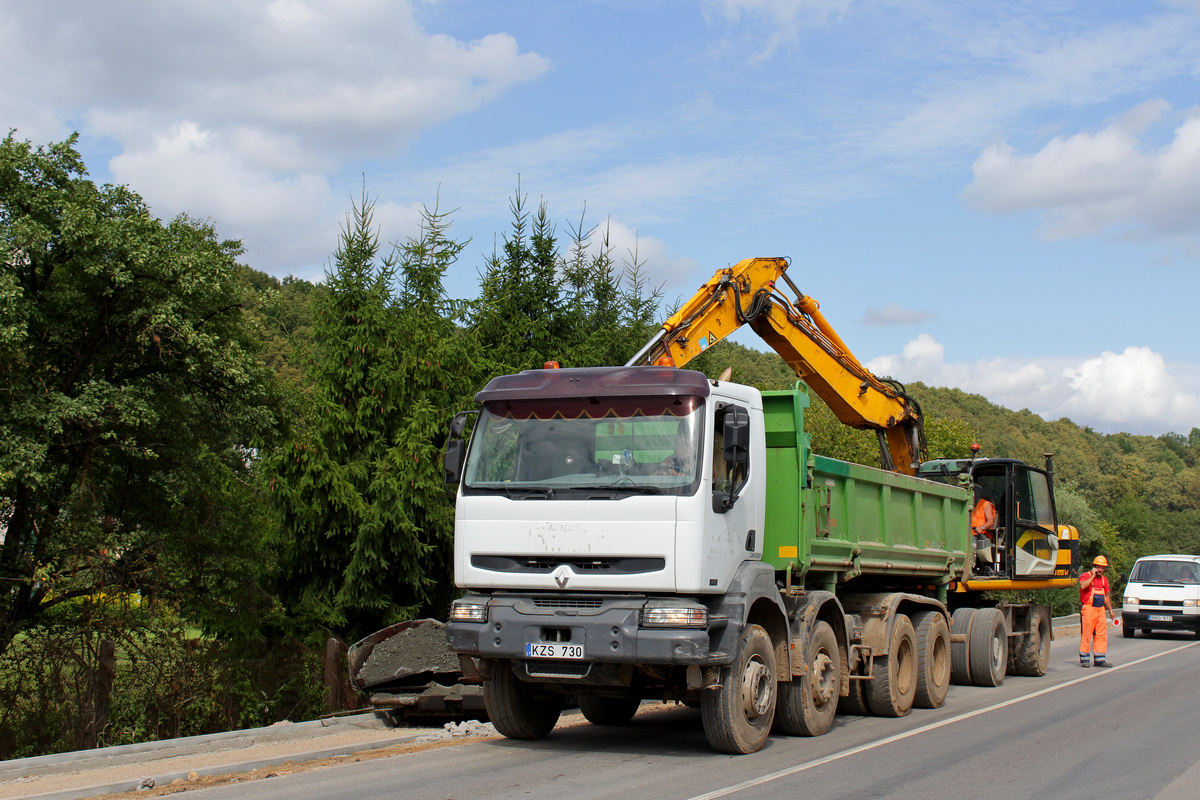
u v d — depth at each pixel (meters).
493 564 8.42
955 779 7.57
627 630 7.84
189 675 14.88
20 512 14.41
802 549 9.62
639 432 8.31
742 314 12.63
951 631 14.57
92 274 13.74
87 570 14.40
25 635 14.43
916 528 12.85
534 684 9.12
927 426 43.28
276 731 10.27
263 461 15.62
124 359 15.21
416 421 15.77
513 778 7.54
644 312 22.55
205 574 15.92
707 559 8.04
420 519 15.90
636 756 8.57
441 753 8.81
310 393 16.19
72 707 13.95
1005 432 128.12
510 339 19.45
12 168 14.07
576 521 8.14
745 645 8.66
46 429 13.12
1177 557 27.45
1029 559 16.23
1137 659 19.75
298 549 15.80
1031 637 16.39
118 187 15.34
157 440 15.21
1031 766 8.16
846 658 10.47
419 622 12.29
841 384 14.32
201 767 8.05
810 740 9.53
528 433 8.62
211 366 14.69
